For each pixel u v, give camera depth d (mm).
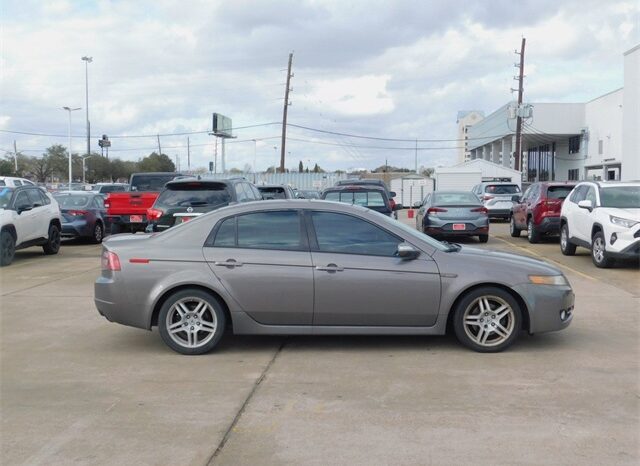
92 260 14375
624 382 5438
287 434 4391
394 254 6324
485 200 26344
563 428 4449
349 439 4293
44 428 4539
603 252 11953
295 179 52781
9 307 8828
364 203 15141
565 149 52438
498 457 4000
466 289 6262
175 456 4066
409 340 6820
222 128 51125
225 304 6379
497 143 64250
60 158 73438
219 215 6492
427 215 16969
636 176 29344
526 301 6238
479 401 4988
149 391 5297
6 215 13227
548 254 14672
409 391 5230
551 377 5570
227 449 4164
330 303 6234
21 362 6172
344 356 6258
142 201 16469
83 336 7176
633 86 29438
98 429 4512
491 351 6324
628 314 8094
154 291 6285
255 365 6000
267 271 6234
